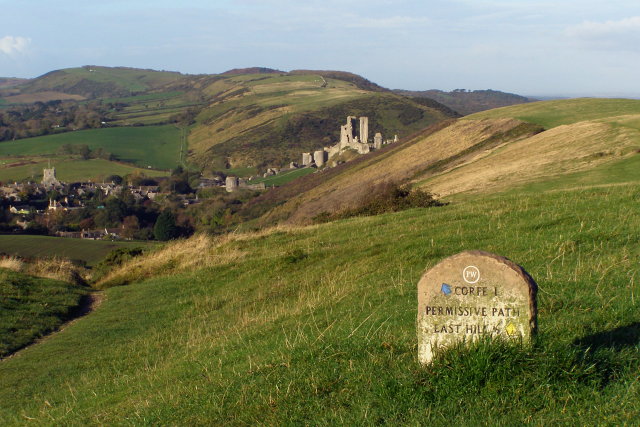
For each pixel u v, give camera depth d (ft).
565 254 39.17
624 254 35.47
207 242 82.07
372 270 49.65
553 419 17.67
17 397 35.65
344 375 22.66
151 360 39.22
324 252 60.75
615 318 24.71
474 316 21.07
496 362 19.88
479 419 18.16
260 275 59.47
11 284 64.18
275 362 25.82
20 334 49.90
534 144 184.34
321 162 462.60
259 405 21.97
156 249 89.45
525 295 20.54
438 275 21.26
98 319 54.60
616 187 68.49
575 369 19.31
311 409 20.85
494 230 53.88
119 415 26.61
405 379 20.65
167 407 24.64
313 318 36.11
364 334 27.96
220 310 50.96
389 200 94.02
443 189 149.89
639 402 17.80
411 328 28.02
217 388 24.95
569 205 58.95
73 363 41.34
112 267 84.43
